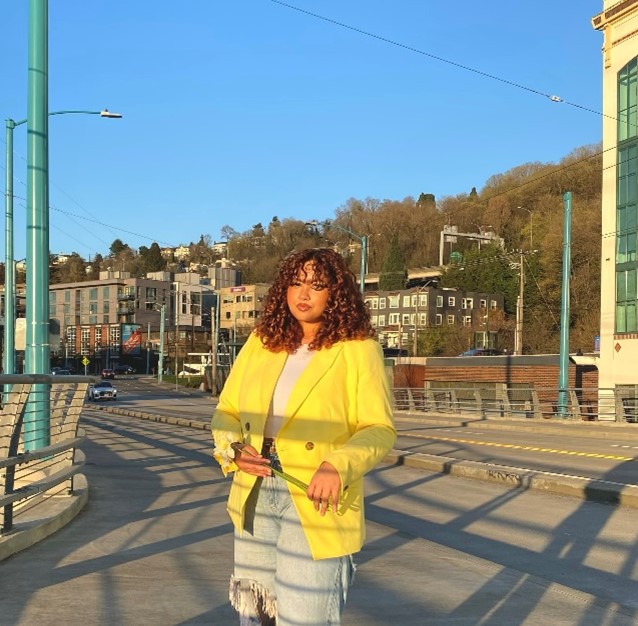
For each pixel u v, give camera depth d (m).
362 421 2.78
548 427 26.41
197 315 142.50
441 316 98.44
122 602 5.02
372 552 6.79
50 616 4.69
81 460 9.44
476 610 5.10
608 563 6.98
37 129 11.26
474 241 114.31
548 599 5.41
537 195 105.00
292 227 149.50
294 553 2.69
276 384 2.83
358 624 4.75
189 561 6.21
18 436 6.55
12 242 30.08
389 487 11.70
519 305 54.94
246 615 2.85
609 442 20.59
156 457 15.13
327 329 2.83
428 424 29.47
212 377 78.12
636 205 36.69
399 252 113.00
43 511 7.59
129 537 7.11
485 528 8.55
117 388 87.44
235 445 2.76
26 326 11.23
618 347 37.34
